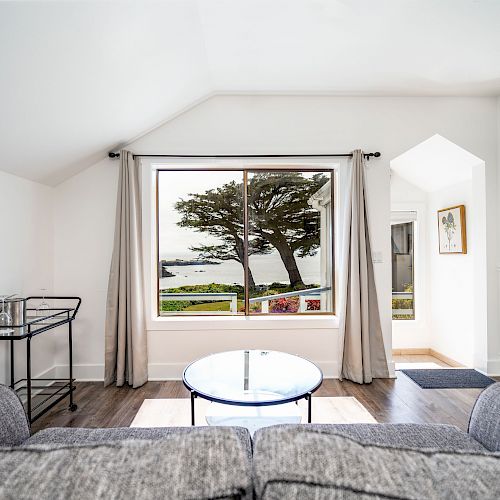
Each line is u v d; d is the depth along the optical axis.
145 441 0.63
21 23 1.52
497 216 3.16
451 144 3.19
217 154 3.11
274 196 3.35
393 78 2.85
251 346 3.09
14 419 1.13
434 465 0.57
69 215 3.06
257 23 2.16
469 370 3.26
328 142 3.14
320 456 0.58
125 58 2.08
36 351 2.77
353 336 2.97
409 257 4.20
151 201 3.10
